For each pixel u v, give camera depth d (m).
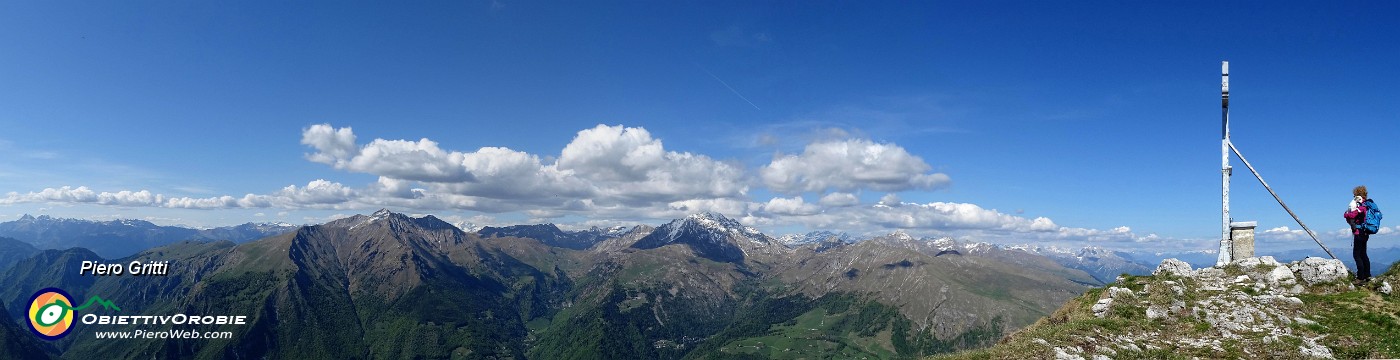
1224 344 30.02
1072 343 29.64
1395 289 32.25
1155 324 34.09
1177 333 32.66
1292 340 29.30
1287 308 33.81
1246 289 38.19
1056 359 27.31
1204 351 29.23
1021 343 29.92
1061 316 40.31
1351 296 33.34
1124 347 29.83
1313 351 27.91
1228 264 43.16
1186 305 35.88
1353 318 30.80
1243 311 33.66
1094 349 29.06
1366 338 28.33
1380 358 26.33
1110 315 36.03
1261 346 29.17
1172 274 43.50
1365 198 35.09
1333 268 36.69
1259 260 42.00
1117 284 42.38
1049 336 30.88
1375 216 34.53
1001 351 29.36
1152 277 43.09
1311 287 36.53
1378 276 34.44
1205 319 33.81
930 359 32.19
